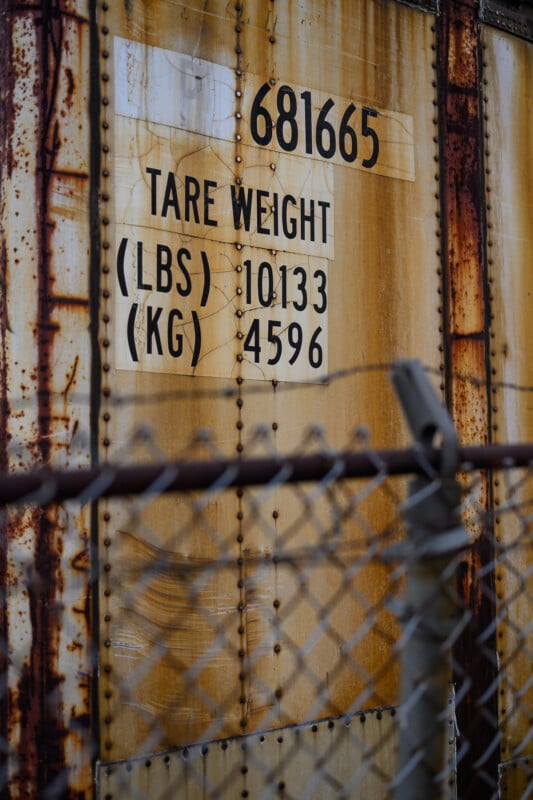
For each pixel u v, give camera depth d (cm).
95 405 203
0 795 188
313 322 244
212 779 213
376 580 249
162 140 218
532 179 311
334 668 239
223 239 227
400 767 101
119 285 208
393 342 262
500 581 278
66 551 197
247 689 221
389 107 268
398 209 267
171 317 216
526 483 291
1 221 201
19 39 203
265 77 239
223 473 86
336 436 246
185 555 213
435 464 98
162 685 208
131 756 202
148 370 212
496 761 273
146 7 218
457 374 278
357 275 255
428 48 280
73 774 195
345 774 239
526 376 301
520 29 311
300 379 239
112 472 80
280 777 225
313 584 236
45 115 203
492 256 293
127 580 204
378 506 248
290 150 243
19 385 198
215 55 229
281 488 231
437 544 98
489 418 287
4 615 193
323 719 235
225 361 225
